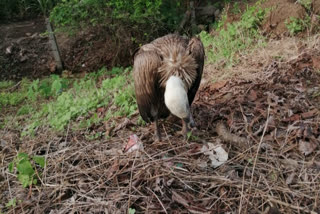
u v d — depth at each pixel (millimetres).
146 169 3914
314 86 5266
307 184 3631
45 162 4309
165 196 3617
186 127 4496
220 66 6602
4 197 4141
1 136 5613
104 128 5176
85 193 3850
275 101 4961
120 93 5914
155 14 9344
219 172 3867
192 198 3594
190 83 4156
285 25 7336
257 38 7457
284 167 3867
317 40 6363
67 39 10555
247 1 9672
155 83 4184
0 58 10469
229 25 8117
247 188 3590
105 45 10086
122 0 9109
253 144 4270
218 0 10797
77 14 9258
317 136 4266
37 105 7387
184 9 10453
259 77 5715
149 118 4609
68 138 5113
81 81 8422
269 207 3334
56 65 10188
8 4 12625
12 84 9516
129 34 9781
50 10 11766
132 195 3645
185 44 4395
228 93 5523
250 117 4797
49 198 3939
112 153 4422
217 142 4344
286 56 6145
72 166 4277
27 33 11336
